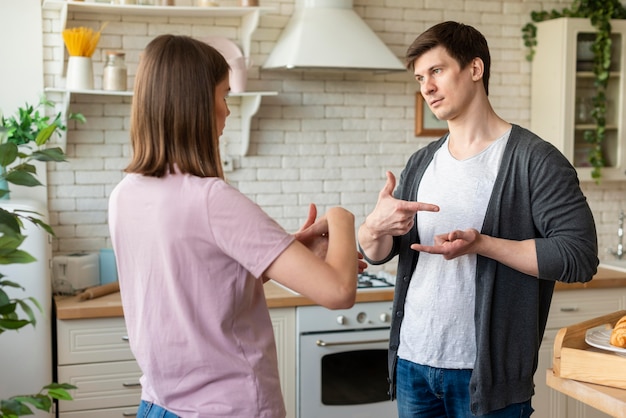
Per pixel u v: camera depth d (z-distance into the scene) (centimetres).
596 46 433
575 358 185
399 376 232
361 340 372
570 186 209
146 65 161
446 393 220
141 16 397
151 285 161
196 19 405
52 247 394
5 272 329
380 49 396
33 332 335
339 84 430
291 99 423
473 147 224
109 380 350
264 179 423
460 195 220
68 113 388
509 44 454
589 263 205
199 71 160
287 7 418
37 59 381
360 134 436
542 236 214
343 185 435
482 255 212
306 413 368
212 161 162
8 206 329
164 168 159
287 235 154
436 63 220
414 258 229
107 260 393
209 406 159
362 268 231
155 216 158
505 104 457
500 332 213
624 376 177
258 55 416
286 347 365
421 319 223
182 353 159
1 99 379
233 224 153
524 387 216
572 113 432
